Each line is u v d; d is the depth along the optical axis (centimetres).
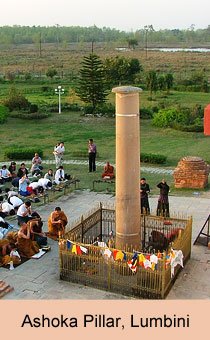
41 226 1562
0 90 6194
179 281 1302
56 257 1464
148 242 1472
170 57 11994
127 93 1216
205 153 2992
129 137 1247
